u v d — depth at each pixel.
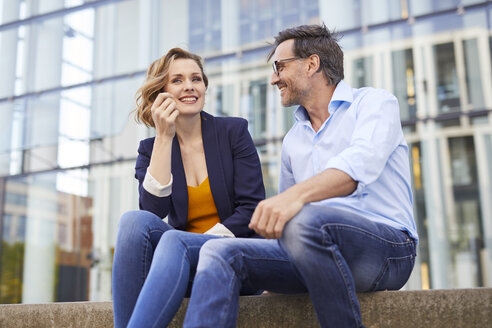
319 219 1.18
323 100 1.69
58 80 7.76
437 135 6.10
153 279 1.24
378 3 6.27
